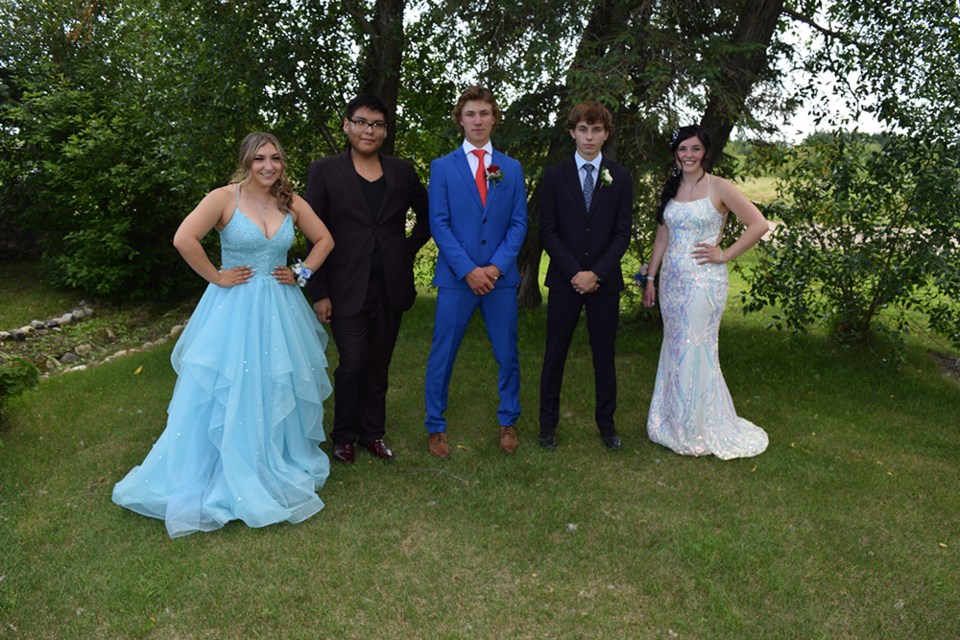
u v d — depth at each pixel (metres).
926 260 5.27
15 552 2.97
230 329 3.32
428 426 4.02
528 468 3.84
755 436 4.21
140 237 9.10
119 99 9.19
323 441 4.04
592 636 2.54
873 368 5.73
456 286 3.76
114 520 3.24
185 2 6.85
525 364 5.70
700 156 3.89
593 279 3.73
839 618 2.64
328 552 3.01
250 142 3.30
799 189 5.88
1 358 4.77
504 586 2.81
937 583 2.85
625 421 4.58
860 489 3.66
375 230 3.66
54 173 8.71
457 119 3.70
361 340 3.71
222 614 2.61
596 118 3.67
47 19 10.30
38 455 3.93
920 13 5.86
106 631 2.54
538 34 5.30
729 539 3.15
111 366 5.84
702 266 3.96
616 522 3.29
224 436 3.22
